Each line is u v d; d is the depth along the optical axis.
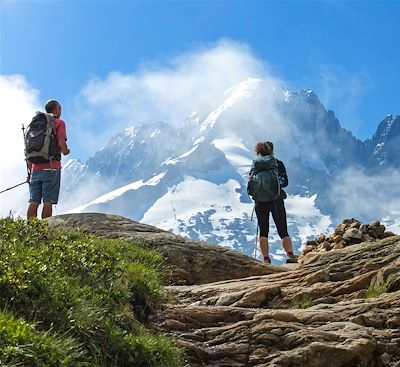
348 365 8.96
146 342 8.43
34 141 16.19
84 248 10.60
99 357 7.84
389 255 12.48
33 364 6.53
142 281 10.73
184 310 10.62
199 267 14.99
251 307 11.79
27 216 16.25
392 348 9.20
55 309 8.00
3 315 6.99
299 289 12.11
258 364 9.15
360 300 10.84
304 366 8.91
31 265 8.42
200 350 9.32
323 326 9.77
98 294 9.24
